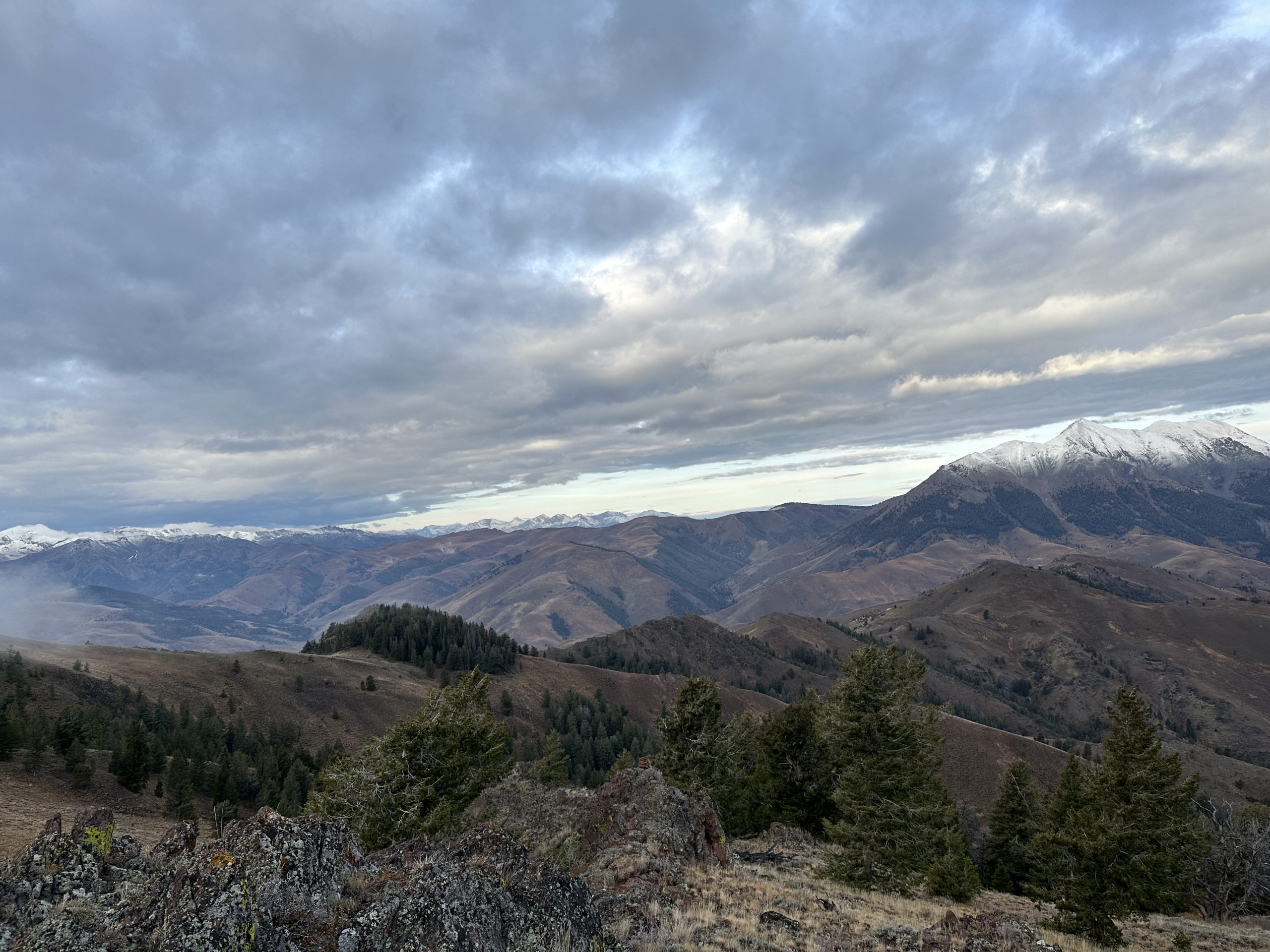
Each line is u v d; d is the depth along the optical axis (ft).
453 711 126.52
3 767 216.33
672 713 162.40
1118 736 110.22
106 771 248.73
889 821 111.55
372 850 112.06
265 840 34.32
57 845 36.14
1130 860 95.96
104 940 30.17
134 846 39.70
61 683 394.11
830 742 125.49
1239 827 169.99
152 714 376.27
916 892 113.29
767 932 59.31
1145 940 101.30
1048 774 573.33
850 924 67.56
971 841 229.66
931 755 124.26
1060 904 98.68
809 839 154.61
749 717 188.14
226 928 30.09
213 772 288.92
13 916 32.07
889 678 119.65
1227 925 127.03
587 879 73.72
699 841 93.15
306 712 559.38
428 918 35.24
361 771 118.62
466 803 122.31
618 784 98.17
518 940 39.50
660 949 50.57
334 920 33.17
